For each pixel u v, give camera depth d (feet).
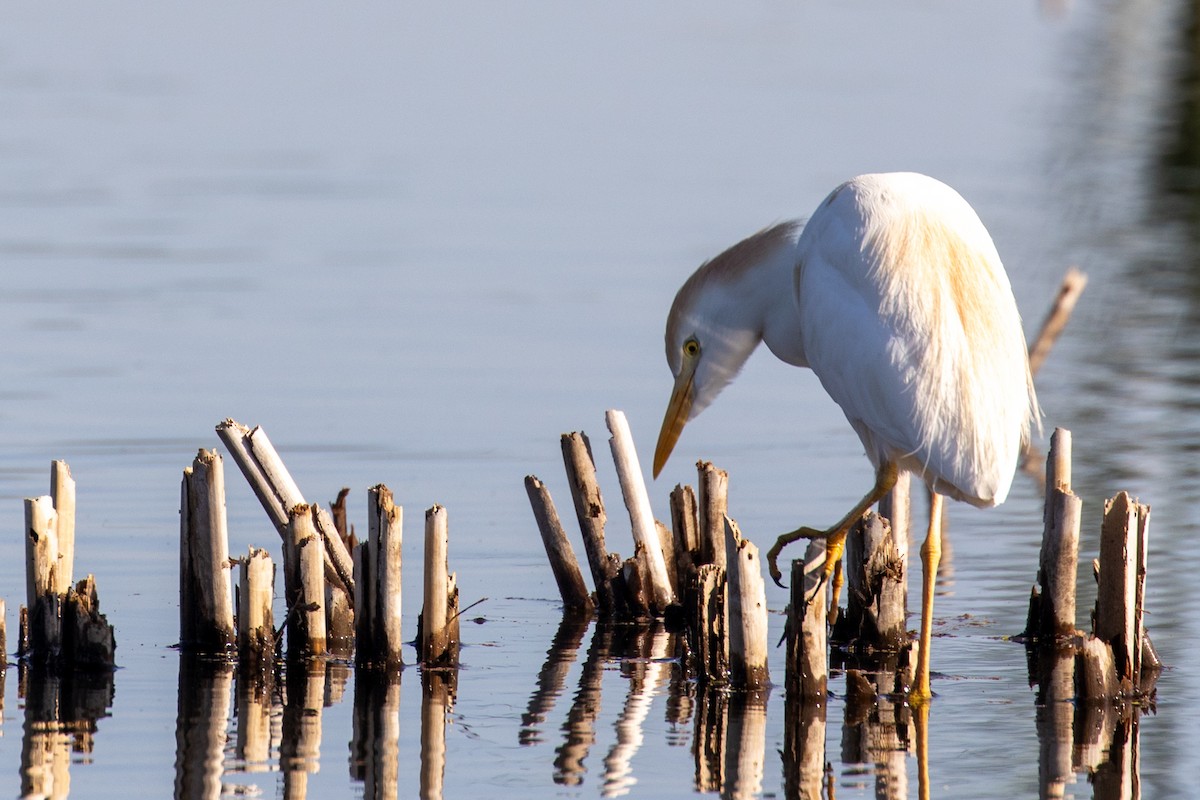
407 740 28.04
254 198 91.25
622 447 35.76
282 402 53.88
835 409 54.49
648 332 64.54
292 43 151.84
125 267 74.33
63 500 31.65
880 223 29.55
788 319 33.60
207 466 31.73
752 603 30.09
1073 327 67.00
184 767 26.73
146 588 36.50
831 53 155.53
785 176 99.81
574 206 90.33
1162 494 43.65
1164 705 29.60
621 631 34.63
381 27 161.68
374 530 31.27
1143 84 133.39
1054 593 33.22
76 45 149.07
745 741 27.99
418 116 119.24
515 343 62.49
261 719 28.96
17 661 31.94
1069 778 26.32
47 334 62.23
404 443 49.49
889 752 27.48
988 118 121.39
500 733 28.40
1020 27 171.94
